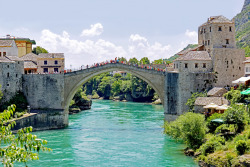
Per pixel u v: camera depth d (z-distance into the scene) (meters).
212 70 75.56
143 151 52.47
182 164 44.50
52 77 79.38
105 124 81.81
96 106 139.00
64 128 76.12
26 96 80.25
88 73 79.19
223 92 68.62
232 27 79.69
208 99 64.94
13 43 93.88
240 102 58.78
